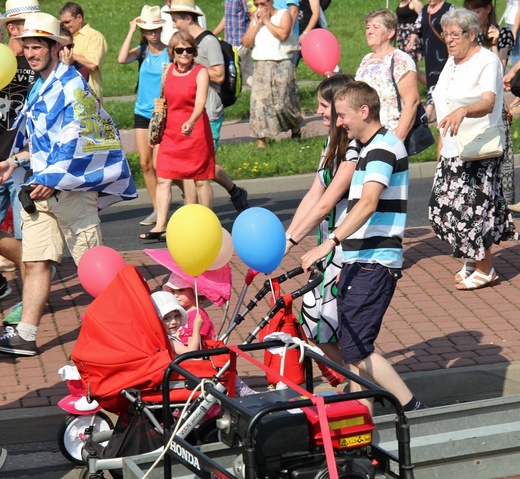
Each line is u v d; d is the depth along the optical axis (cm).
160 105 1370
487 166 1120
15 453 838
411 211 1567
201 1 4078
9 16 1119
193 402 686
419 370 944
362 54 3228
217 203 1705
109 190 999
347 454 610
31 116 983
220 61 1466
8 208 1204
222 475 594
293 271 758
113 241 1455
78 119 970
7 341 991
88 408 774
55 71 979
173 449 651
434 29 1728
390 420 729
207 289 813
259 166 1822
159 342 732
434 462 717
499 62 1093
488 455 728
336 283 796
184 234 748
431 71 1756
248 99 2502
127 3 4125
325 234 825
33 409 873
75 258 1010
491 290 1159
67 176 968
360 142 768
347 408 612
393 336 1029
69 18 1545
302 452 599
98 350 731
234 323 775
